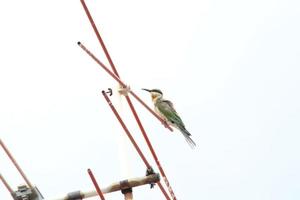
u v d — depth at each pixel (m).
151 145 13.37
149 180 12.36
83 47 13.05
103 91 12.64
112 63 13.47
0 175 12.42
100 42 13.41
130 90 13.48
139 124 13.45
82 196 12.35
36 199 12.44
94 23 13.29
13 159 12.45
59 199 12.34
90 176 11.79
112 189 12.23
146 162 12.52
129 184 12.27
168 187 13.00
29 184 12.48
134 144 12.69
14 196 12.38
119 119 12.75
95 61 13.20
